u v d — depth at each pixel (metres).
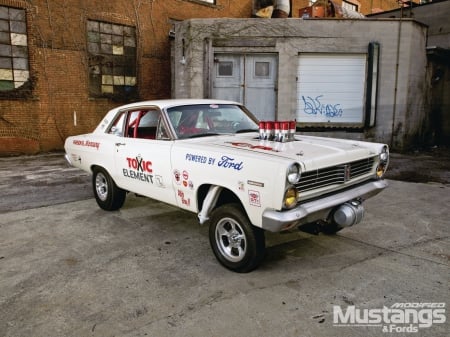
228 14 17.72
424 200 6.31
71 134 13.51
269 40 12.06
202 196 4.13
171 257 4.16
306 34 11.98
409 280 3.55
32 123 12.62
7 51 11.91
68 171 9.43
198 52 12.20
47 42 12.62
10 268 3.92
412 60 12.12
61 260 4.10
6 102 12.06
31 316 3.05
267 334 2.77
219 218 3.82
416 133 13.05
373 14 17.47
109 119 5.69
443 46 14.64
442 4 14.56
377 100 12.20
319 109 12.38
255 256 3.60
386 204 6.08
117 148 5.19
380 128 12.28
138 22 14.74
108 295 3.36
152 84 15.44
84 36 13.41
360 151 3.99
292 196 3.27
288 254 4.18
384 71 12.05
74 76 13.36
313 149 3.79
